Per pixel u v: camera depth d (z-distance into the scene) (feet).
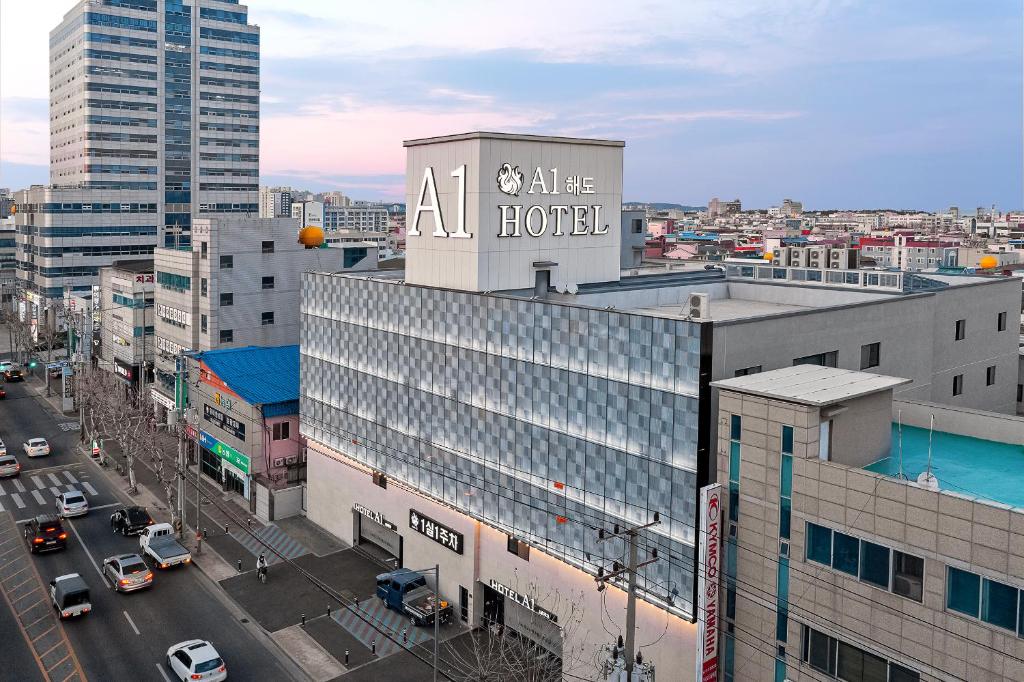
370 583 179.32
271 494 216.54
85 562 190.39
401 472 176.65
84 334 348.38
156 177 577.84
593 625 133.39
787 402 105.40
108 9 555.69
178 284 304.09
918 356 165.68
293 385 238.89
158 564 185.78
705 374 115.14
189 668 136.67
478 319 152.87
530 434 143.02
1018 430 124.77
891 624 96.78
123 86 563.89
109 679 139.74
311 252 308.19
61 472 258.57
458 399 159.02
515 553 150.20
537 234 163.84
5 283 636.89
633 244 296.51
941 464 115.96
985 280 195.00
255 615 164.96
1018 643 85.92
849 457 111.45
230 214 610.65
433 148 164.25
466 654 150.10
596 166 173.37
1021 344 237.25
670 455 119.34
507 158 157.48
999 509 86.99
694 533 115.96
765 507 109.19
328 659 148.36
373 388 184.24
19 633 155.84
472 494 157.07
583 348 132.26
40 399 361.51
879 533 97.40
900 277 175.22
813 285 180.75
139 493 239.30
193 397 259.80
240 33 607.78
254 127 618.44
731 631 114.93
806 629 106.01
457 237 159.33
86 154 556.51
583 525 133.80
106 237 534.37
